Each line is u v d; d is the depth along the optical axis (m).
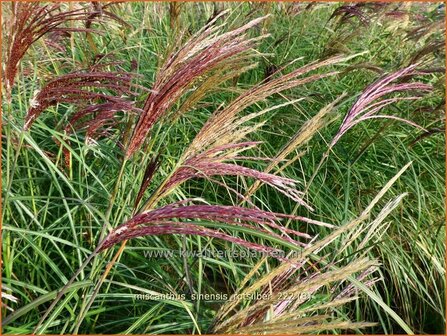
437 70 3.46
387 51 4.95
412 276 3.15
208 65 2.01
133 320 2.44
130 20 4.90
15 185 2.82
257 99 2.04
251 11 4.67
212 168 1.90
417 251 3.35
